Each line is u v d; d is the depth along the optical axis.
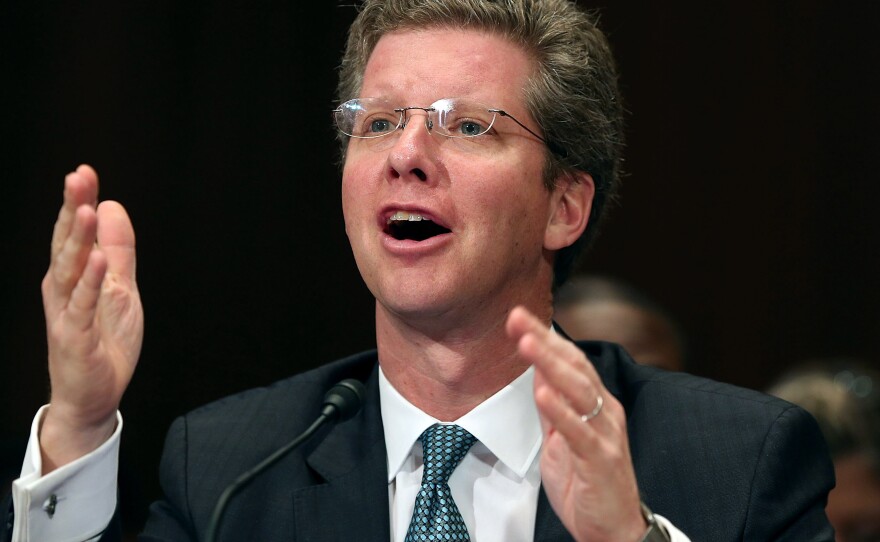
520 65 3.52
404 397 3.55
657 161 8.27
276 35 7.92
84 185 2.87
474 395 3.50
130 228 3.21
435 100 3.41
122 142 7.75
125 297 3.14
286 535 3.42
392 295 3.34
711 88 8.25
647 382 3.68
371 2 3.65
